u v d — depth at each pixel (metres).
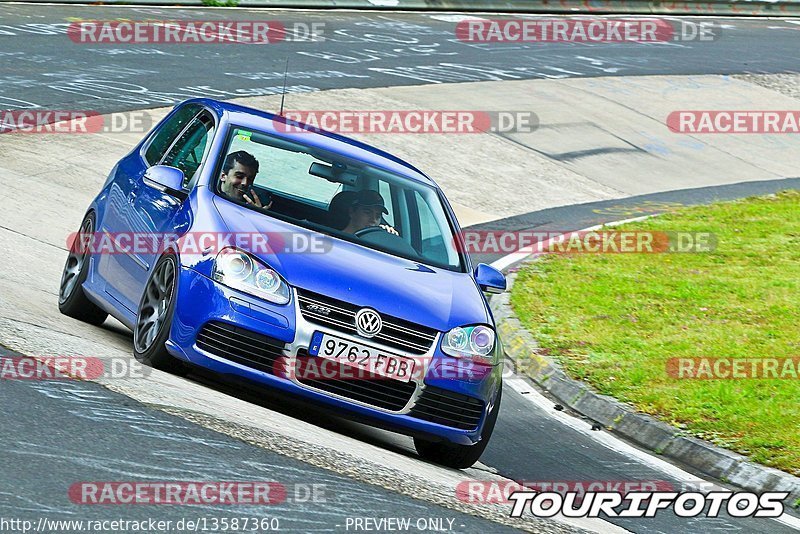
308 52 94.12
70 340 26.05
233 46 91.38
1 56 73.94
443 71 94.50
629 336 40.38
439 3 126.38
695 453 30.44
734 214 64.00
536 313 42.81
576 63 105.94
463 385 24.44
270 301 23.58
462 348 24.52
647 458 30.47
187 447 19.77
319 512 18.03
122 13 98.00
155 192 28.20
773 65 116.00
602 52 113.19
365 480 20.67
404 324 24.11
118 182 31.08
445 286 26.19
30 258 38.06
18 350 23.62
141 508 16.61
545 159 75.00
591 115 87.81
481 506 21.22
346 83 84.12
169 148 30.45
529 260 51.78
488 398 25.06
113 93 69.00
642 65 108.44
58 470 17.47
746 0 148.88
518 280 47.81
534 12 132.00
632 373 36.03
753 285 48.31
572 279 48.44
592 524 22.39
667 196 71.50
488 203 64.06
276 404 26.64
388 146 70.94
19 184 48.88
